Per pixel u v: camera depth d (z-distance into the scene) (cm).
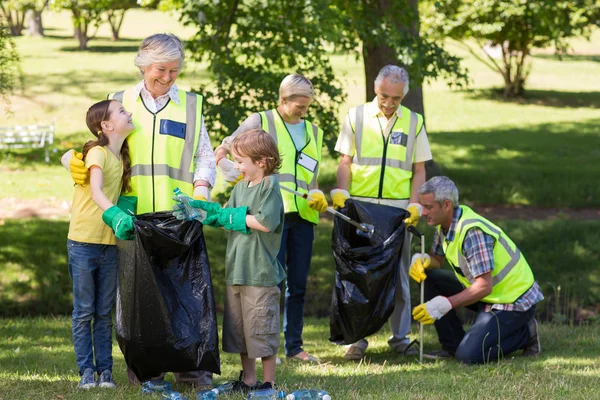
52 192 1599
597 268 1116
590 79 3422
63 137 2120
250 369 502
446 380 530
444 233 636
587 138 2194
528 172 1703
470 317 963
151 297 449
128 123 488
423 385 511
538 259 1148
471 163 1811
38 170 1806
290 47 1102
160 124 498
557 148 2014
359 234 626
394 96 630
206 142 514
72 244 495
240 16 1168
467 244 615
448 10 2452
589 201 1542
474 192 1572
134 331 453
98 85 2870
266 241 482
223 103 1111
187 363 454
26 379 539
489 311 630
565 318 923
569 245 1182
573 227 1249
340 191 640
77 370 591
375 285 605
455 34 2544
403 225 621
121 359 654
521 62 2906
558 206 1522
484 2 2400
